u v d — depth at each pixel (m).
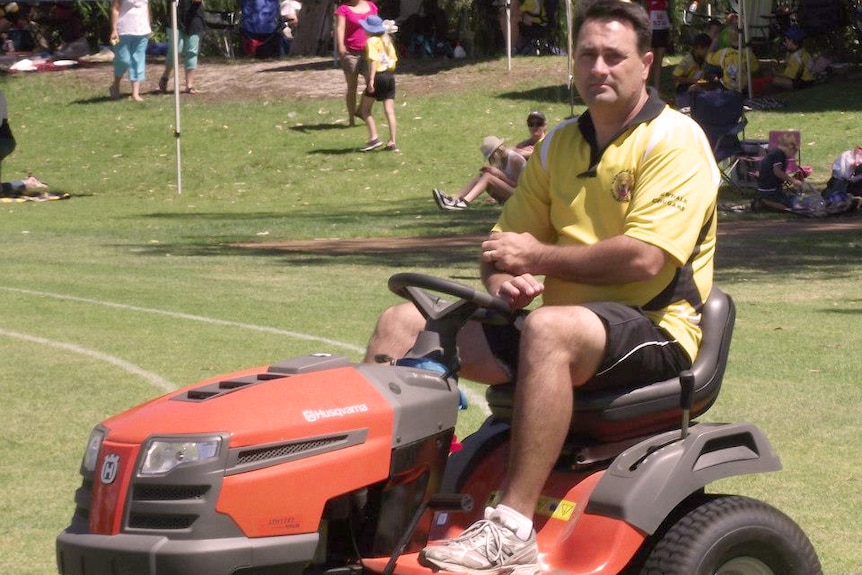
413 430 4.67
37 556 6.22
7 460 7.85
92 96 38.50
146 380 9.98
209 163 31.55
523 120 33.50
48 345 11.39
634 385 5.05
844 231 20.95
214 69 41.34
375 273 16.30
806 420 8.86
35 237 21.06
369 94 31.67
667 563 4.78
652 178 5.21
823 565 6.16
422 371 4.84
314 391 4.55
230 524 4.25
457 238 20.69
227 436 4.27
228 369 10.38
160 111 36.38
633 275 5.12
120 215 25.36
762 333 12.04
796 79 35.38
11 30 44.72
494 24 42.59
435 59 41.56
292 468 4.36
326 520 4.58
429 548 4.65
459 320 4.98
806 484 7.50
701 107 25.95
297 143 32.91
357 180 29.50
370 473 4.53
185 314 13.05
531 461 4.75
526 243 5.29
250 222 23.62
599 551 4.71
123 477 4.32
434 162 30.69
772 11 38.84
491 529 4.69
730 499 5.00
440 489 4.97
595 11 5.31
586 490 4.96
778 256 17.88
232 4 47.25
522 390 4.78
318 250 19.11
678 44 42.31
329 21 45.28
